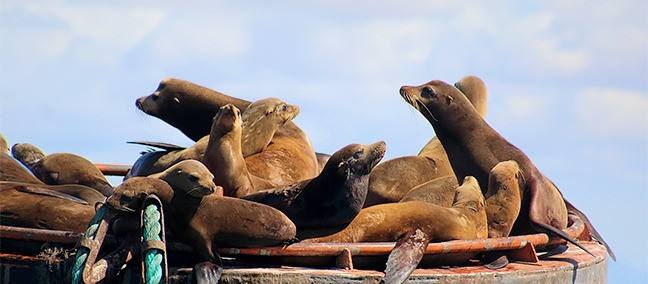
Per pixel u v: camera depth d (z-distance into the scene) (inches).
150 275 1160.8
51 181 1596.9
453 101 1707.7
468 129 1697.8
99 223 1199.6
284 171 1600.6
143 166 1646.2
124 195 1197.7
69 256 1254.9
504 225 1455.5
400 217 1331.2
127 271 1228.5
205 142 1632.6
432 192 1513.3
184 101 1820.9
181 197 1221.1
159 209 1192.2
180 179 1218.0
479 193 1433.3
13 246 1315.2
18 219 1338.6
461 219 1374.3
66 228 1325.0
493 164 1664.6
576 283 1418.6
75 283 1171.9
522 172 1617.9
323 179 1323.8
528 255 1400.1
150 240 1171.3
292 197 1331.2
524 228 1550.2
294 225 1256.2
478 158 1678.2
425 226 1330.0
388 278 1219.9
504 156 1667.1
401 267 1240.2
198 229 1226.0
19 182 1453.0
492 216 1461.6
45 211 1336.1
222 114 1455.5
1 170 1545.3
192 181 1212.5
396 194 1625.2
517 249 1405.0
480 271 1309.1
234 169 1454.2
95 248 1183.6
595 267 1481.3
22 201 1352.1
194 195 1219.9
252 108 1675.7
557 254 1507.1
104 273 1192.2
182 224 1228.5
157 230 1179.9
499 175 1502.2
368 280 1228.5
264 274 1216.2
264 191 1359.5
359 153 1318.9
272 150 1653.5
